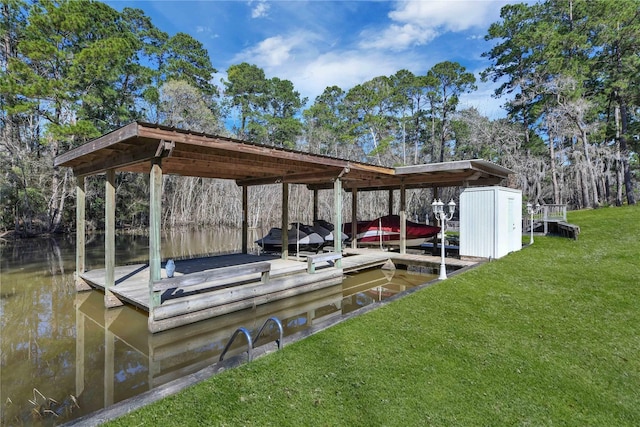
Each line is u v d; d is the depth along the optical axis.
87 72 16.22
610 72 18.23
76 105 16.56
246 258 9.12
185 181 23.48
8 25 16.34
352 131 30.00
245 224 10.18
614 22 17.36
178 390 2.45
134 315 5.38
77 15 16.23
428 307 4.50
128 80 21.45
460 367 2.99
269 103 33.72
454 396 2.56
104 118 19.08
